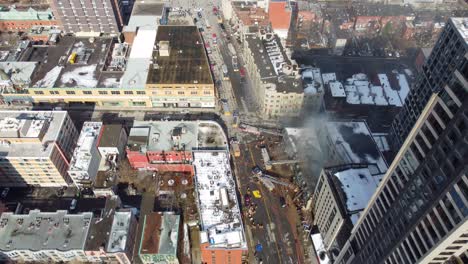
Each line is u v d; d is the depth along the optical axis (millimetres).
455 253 82438
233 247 141500
